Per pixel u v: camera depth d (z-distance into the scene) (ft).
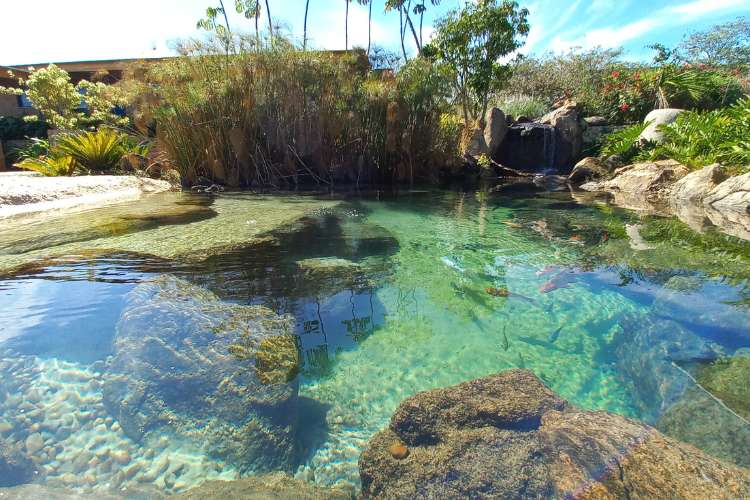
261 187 31.22
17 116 56.44
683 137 30.53
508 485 4.90
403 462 5.47
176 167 31.60
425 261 13.65
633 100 43.75
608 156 36.83
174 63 30.45
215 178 31.89
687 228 17.06
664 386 6.83
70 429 5.79
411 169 34.63
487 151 41.98
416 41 56.18
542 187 32.63
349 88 30.81
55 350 7.47
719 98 41.57
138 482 5.10
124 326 8.11
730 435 5.54
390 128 33.37
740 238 15.06
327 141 32.58
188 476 5.29
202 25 52.11
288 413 6.48
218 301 9.79
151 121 34.09
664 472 4.67
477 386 6.67
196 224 17.74
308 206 23.13
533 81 57.31
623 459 4.90
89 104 45.65
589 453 5.06
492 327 9.45
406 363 8.10
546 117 45.01
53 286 10.39
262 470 5.56
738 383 6.39
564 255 14.02
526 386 6.63
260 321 8.83
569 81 54.24
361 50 34.96
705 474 4.63
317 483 5.45
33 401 6.22
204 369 7.00
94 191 25.34
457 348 8.61
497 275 12.39
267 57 29.32
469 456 5.38
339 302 10.52
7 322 8.43
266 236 15.98
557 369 7.84
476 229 17.97
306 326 9.34
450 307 10.41
